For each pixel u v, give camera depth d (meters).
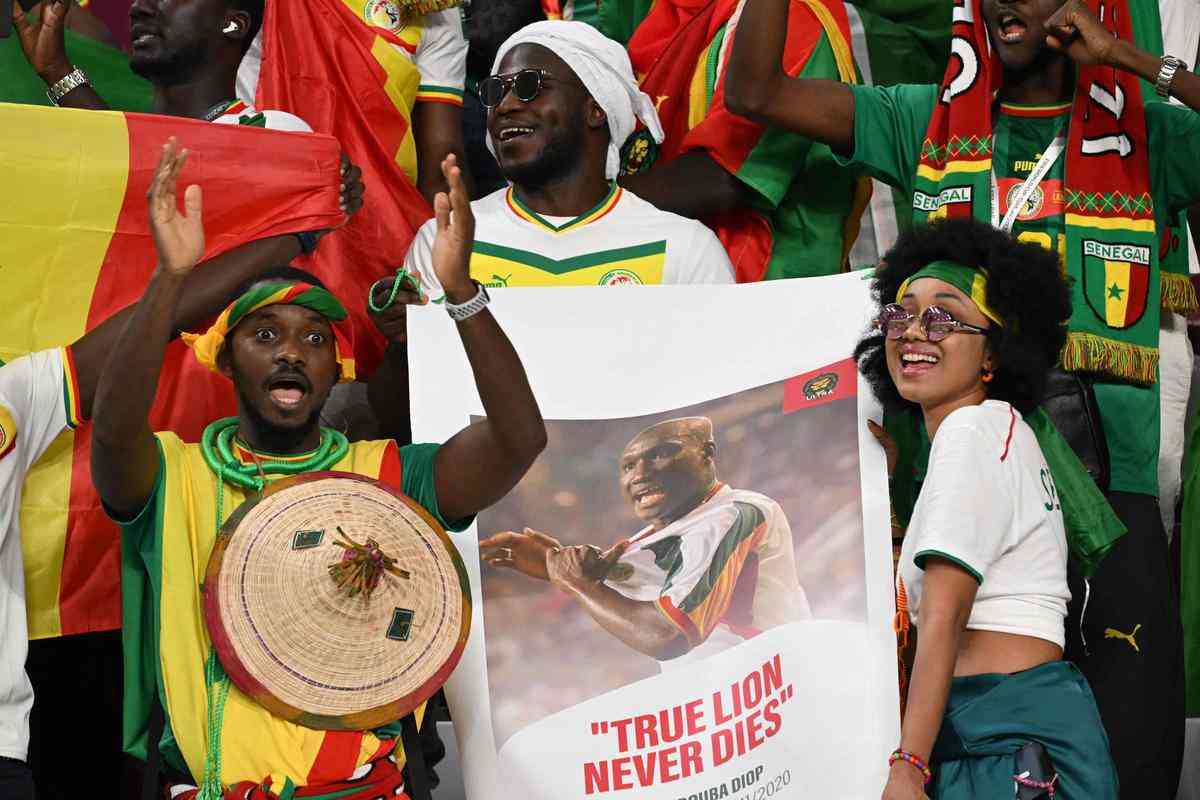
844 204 15.53
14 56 16.30
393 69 15.88
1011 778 10.51
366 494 10.81
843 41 15.71
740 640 11.43
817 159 15.44
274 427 11.00
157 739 10.52
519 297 12.05
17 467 11.50
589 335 12.05
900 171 14.59
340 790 10.26
